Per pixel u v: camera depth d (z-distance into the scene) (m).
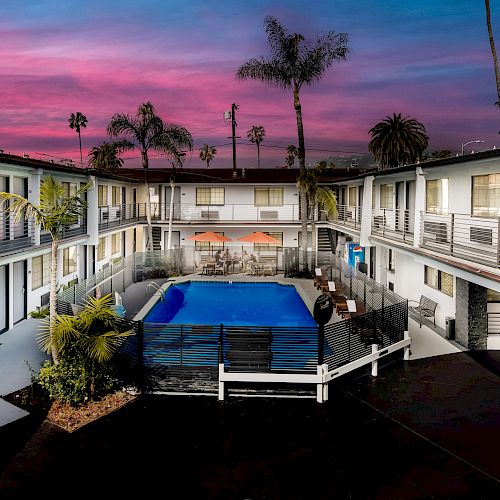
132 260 26.48
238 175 37.75
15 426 10.44
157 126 29.92
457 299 16.58
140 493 8.20
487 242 13.69
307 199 31.55
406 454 9.55
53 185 12.45
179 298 25.16
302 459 9.37
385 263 24.06
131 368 12.56
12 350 15.01
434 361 14.93
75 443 9.85
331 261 27.72
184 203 34.81
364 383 13.27
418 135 36.75
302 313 22.31
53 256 12.06
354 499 8.09
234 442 10.03
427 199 19.05
